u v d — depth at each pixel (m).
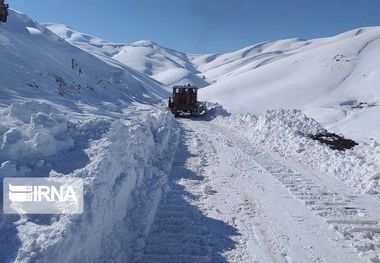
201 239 6.47
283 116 18.83
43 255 4.04
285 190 9.34
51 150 6.51
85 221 4.79
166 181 8.81
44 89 19.45
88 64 45.28
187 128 20.33
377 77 59.22
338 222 7.33
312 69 69.38
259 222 7.29
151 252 6.02
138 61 199.50
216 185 9.57
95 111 18.03
